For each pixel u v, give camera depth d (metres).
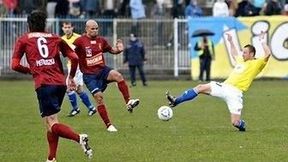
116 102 69.25
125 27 101.38
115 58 100.69
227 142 44.06
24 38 37.03
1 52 99.50
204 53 96.75
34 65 36.75
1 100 71.31
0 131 49.28
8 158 39.31
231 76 48.94
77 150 41.66
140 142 44.25
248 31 98.62
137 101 49.41
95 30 49.84
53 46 37.16
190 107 64.75
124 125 52.25
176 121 54.56
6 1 106.38
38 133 48.34
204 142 44.06
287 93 78.75
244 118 56.50
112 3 113.25
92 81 49.59
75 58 37.75
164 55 102.06
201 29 98.56
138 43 90.25
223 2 103.81
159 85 91.50
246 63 48.69
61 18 101.75
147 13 116.31
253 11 106.56
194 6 106.88
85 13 108.38
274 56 98.75
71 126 52.00
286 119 55.94
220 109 63.16
